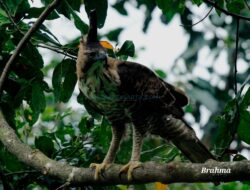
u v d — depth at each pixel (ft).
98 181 26.32
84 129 31.04
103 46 28.76
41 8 28.99
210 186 41.19
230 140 29.48
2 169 29.48
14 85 30.14
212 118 51.37
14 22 28.91
